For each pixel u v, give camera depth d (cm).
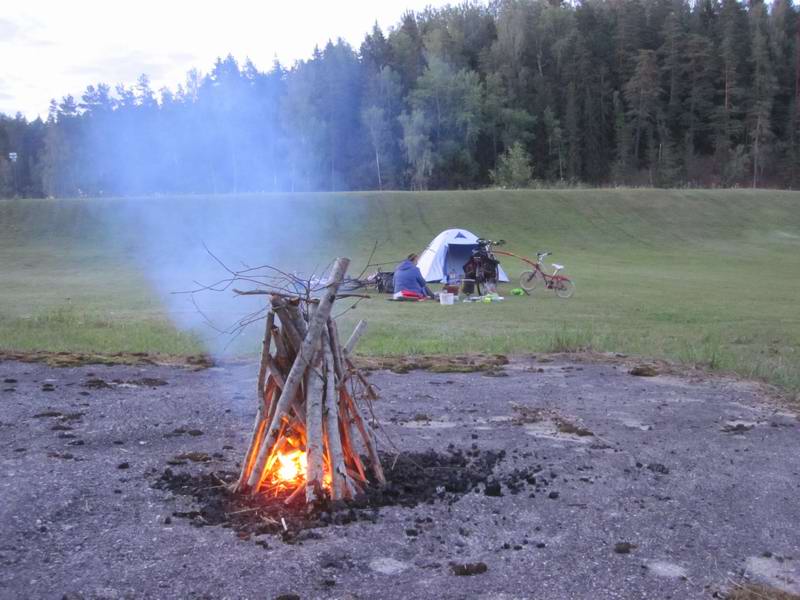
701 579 400
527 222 5800
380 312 1833
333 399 476
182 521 445
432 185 10681
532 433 662
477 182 10931
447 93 10669
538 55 12431
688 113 11388
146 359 974
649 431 684
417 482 512
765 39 11581
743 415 755
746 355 1153
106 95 11644
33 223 5256
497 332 1424
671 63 11412
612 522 469
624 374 955
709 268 3888
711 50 11300
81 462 543
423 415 707
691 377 940
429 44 12575
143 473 525
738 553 434
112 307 1959
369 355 1053
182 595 361
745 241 5525
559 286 2316
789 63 11700
